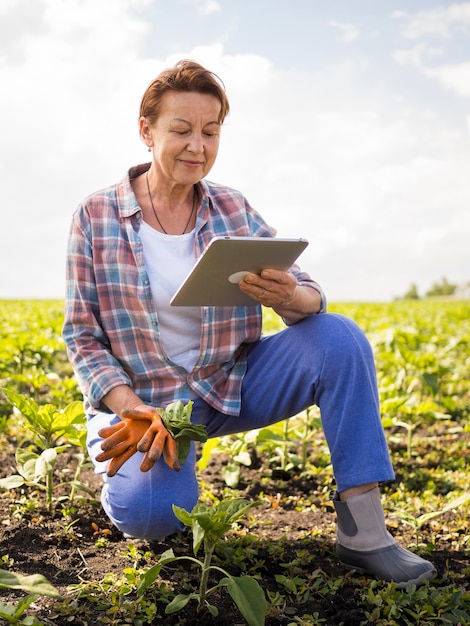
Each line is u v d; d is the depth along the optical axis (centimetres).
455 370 705
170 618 233
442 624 241
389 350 643
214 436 309
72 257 279
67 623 225
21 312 1277
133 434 250
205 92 261
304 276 297
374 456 259
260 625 208
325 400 268
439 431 536
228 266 246
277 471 418
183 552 282
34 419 321
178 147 262
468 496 294
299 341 277
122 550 282
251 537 298
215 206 294
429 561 285
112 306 278
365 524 264
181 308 282
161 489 260
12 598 236
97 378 268
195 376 287
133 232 277
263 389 287
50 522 306
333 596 255
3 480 299
